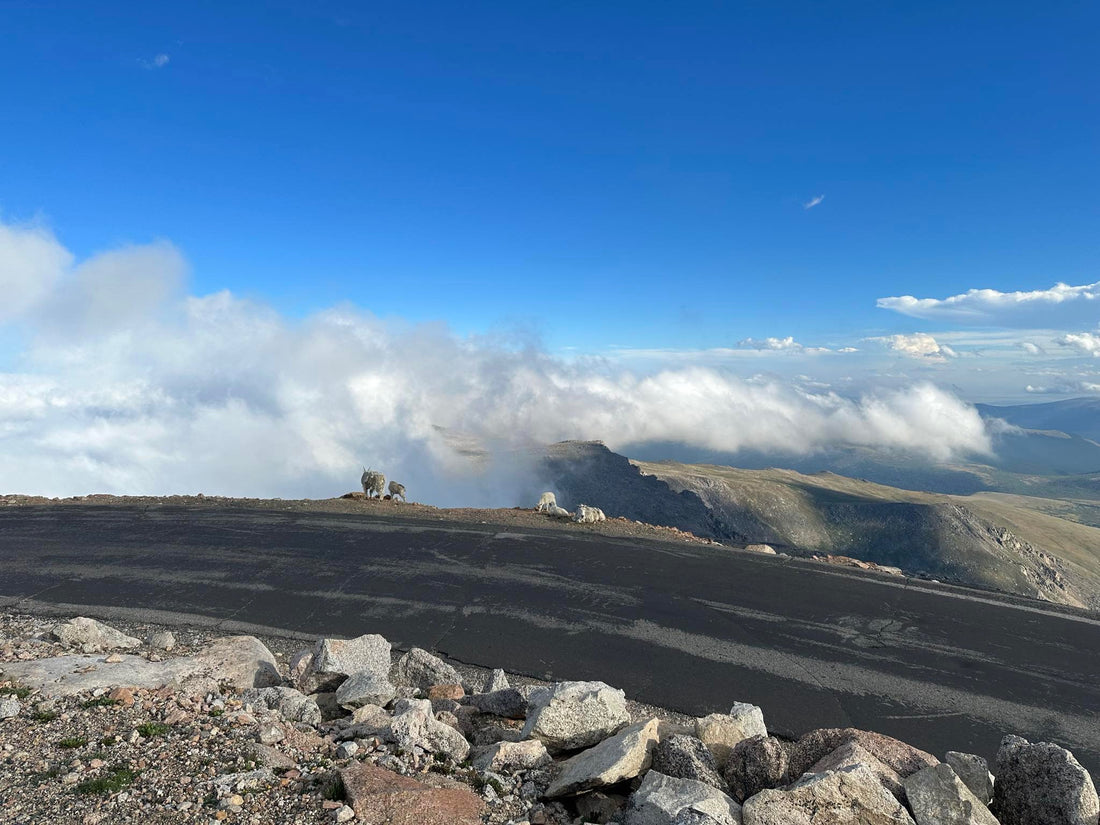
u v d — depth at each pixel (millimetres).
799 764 6293
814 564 17516
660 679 10344
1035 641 12328
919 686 10336
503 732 7250
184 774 5426
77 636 9711
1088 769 8164
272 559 16500
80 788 5117
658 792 5434
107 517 21000
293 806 5051
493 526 21125
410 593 14203
